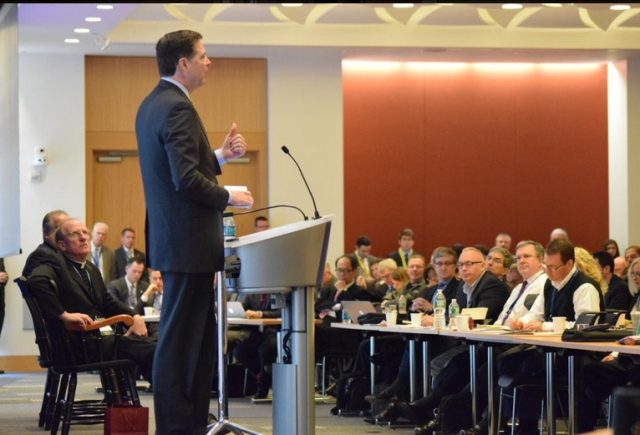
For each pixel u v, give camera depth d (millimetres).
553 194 15438
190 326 3885
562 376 6098
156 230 3871
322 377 9633
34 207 13531
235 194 3875
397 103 15203
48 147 13578
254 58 14039
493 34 13625
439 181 15289
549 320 6621
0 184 8656
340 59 14125
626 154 14812
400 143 15211
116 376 6168
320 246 3984
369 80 15148
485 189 15359
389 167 15211
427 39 13523
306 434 4012
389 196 15211
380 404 7906
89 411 6484
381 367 8523
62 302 6117
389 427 7547
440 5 13156
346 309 8906
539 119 15414
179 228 3832
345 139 15133
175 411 3840
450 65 15281
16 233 8781
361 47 13477
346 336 9562
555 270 6441
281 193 14031
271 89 14000
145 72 13875
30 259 6703
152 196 3889
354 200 15172
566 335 5086
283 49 13594
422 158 15258
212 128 13977
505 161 15375
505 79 15375
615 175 15070
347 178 15141
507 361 6531
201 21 13133
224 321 4219
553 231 14188
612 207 15094
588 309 6312
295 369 4012
